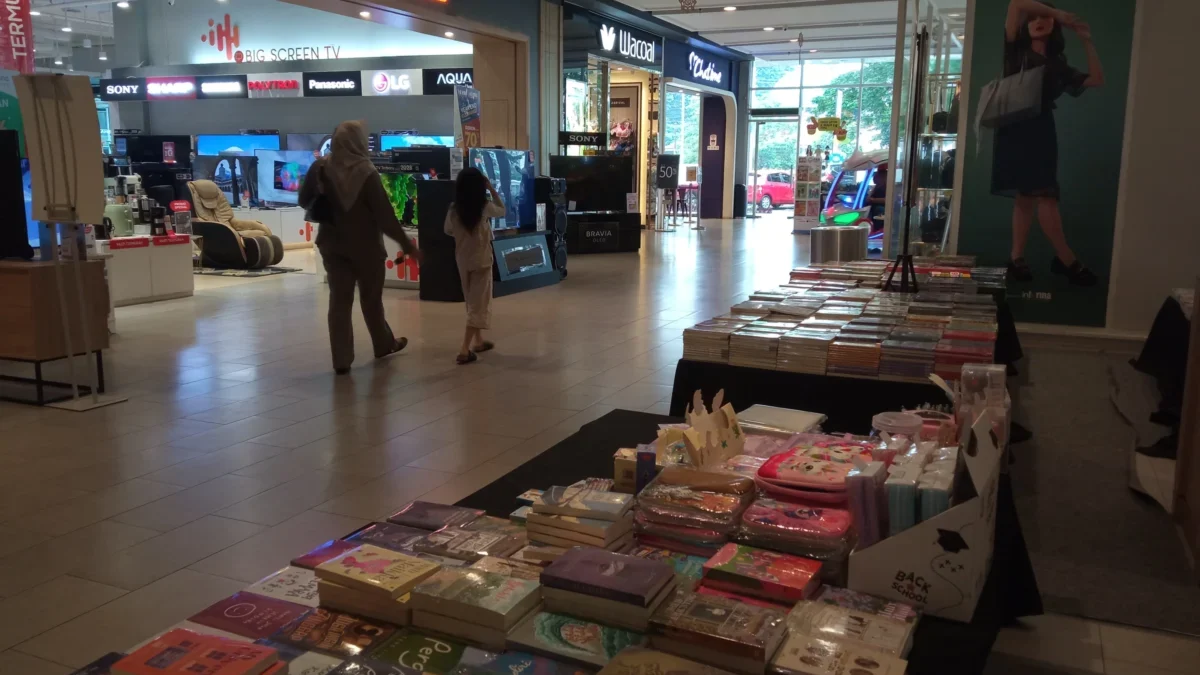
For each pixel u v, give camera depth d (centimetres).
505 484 246
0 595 276
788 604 168
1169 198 634
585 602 162
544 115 1315
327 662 154
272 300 882
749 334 329
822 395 314
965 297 437
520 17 1231
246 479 381
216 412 484
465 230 597
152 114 1966
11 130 497
